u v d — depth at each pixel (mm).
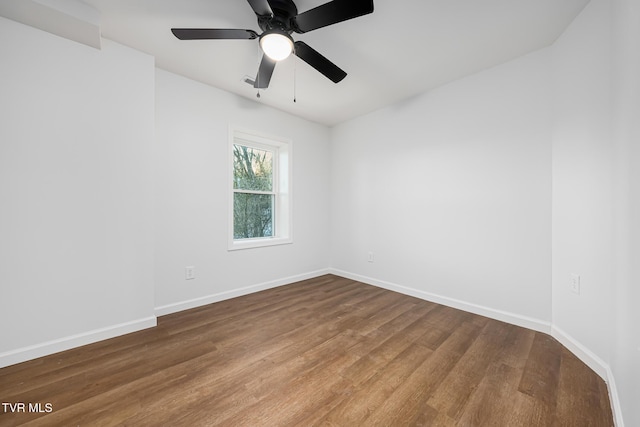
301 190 3654
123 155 2043
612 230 1389
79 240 1867
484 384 1474
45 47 1738
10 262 1637
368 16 1726
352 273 3715
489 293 2385
